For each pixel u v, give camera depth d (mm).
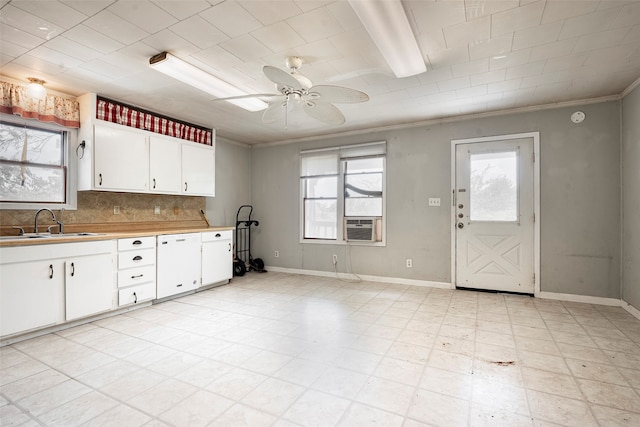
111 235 3275
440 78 3121
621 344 2594
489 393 1914
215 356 2410
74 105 3463
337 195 5254
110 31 2291
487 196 4234
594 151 3701
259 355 2424
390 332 2869
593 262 3717
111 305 3277
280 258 5801
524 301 3809
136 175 3809
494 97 3648
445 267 4480
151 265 3664
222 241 4633
